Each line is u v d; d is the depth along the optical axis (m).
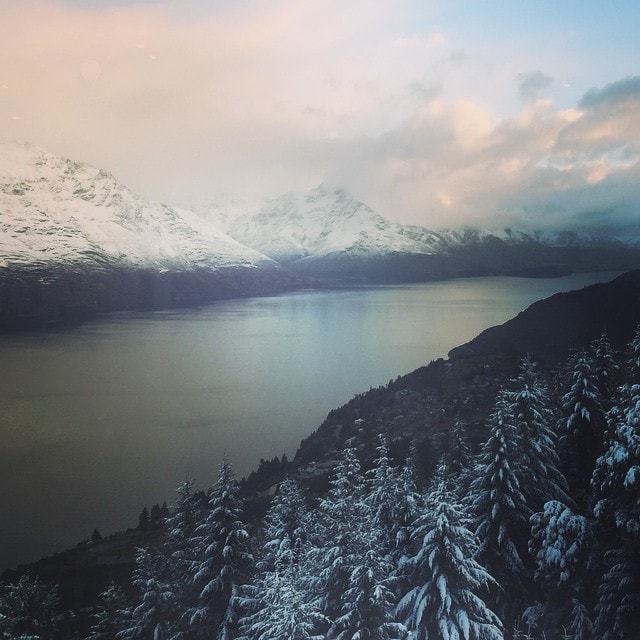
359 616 20.06
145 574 29.56
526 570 24.48
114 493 101.38
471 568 19.94
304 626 19.14
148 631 28.58
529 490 26.16
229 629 26.73
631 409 22.22
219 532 27.94
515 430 25.59
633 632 20.73
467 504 27.25
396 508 25.83
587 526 22.33
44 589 40.84
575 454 29.17
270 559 31.12
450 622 19.33
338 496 25.69
